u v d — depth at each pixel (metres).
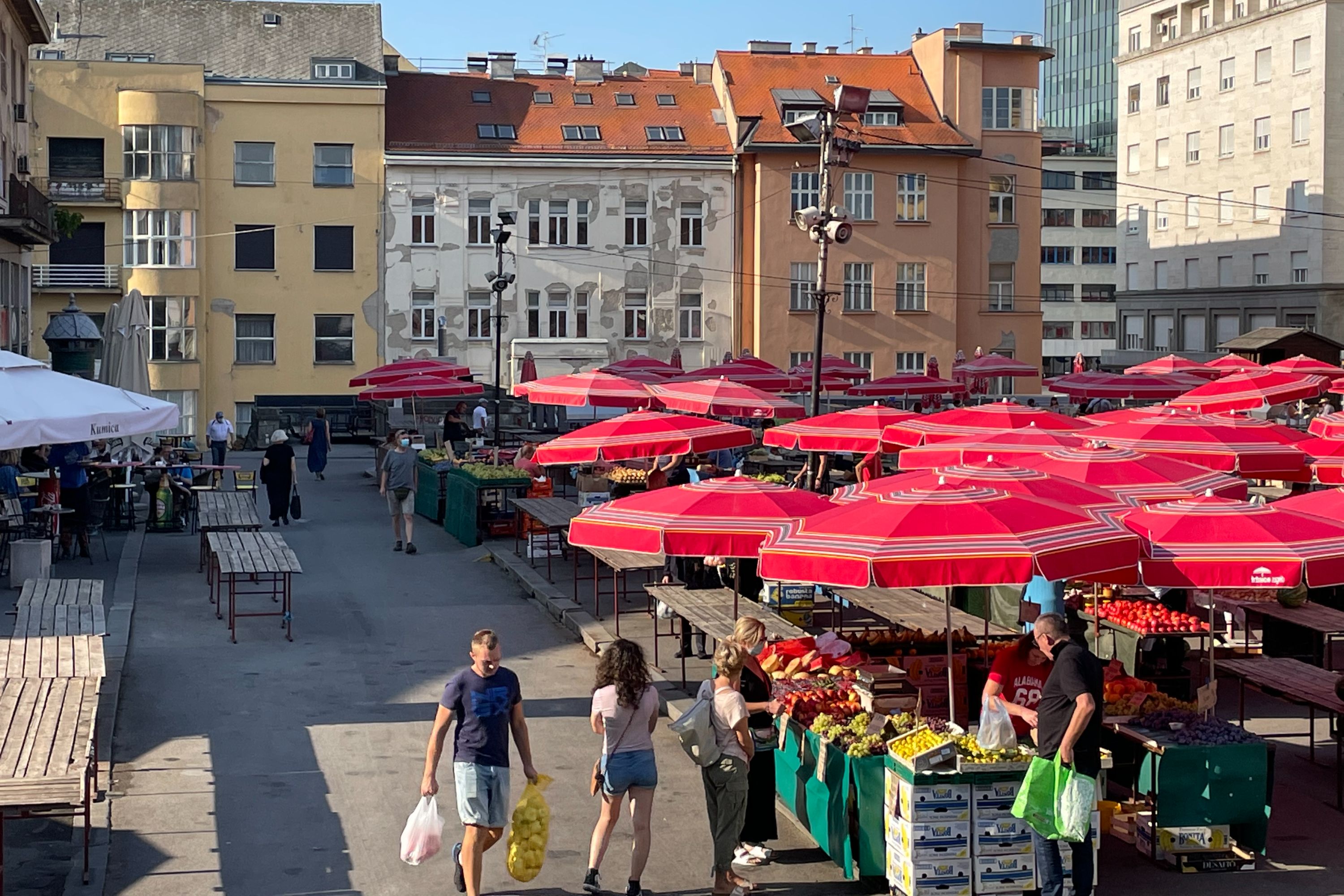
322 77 56.62
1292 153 70.50
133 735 12.52
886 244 59.19
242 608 18.45
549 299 57.25
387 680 14.65
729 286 58.34
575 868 9.50
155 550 23.42
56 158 53.66
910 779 8.58
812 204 58.16
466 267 56.56
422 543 24.72
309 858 9.61
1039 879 8.63
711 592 15.04
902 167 59.12
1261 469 15.36
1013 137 60.78
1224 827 9.51
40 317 53.62
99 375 31.45
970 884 8.59
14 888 8.93
